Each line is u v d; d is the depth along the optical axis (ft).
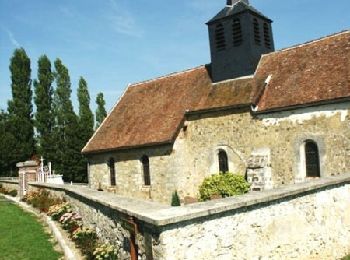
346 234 38.19
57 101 142.92
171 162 67.92
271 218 28.71
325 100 52.65
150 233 23.11
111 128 86.02
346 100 50.90
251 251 26.61
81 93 153.79
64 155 128.57
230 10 69.97
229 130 64.39
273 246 28.55
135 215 24.49
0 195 96.63
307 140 55.11
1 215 58.90
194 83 76.84
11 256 35.78
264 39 71.20
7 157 132.77
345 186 39.14
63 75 144.25
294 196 31.40
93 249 32.65
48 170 94.02
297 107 55.72
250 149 61.57
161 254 21.86
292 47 66.95
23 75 142.51
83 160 129.49
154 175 71.05
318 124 53.93
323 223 34.81
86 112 151.43
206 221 23.94
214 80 71.97
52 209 52.90
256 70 67.62
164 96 80.64
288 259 29.94
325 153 53.11
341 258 36.52
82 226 42.19
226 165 65.36
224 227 24.95
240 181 58.54
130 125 80.89
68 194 54.13
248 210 26.81
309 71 59.77
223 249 24.70
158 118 75.20
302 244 31.73
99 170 85.05
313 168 55.01
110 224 32.22
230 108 63.77
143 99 85.76
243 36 68.08
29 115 143.13
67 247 37.24
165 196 68.85
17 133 138.00
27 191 83.30
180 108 72.64
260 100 61.52
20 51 143.43
